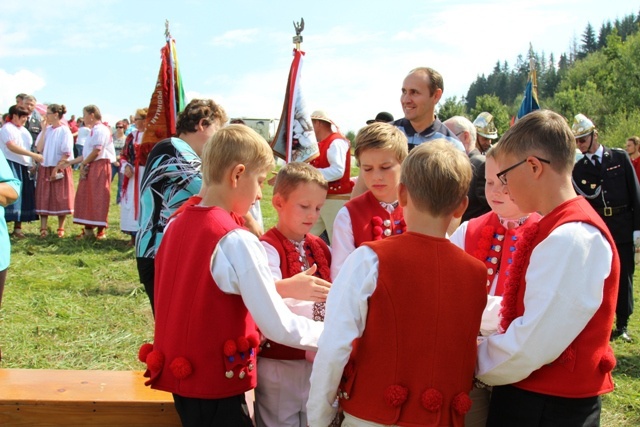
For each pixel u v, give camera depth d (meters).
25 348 4.54
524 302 1.90
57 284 6.41
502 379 1.96
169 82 3.88
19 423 2.60
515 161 1.96
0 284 3.34
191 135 3.19
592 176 5.55
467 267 1.95
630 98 55.66
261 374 2.40
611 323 1.94
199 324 2.05
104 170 9.43
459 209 2.00
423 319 1.87
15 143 8.99
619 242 5.51
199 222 2.13
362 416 1.91
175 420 2.63
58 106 9.42
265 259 2.09
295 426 2.40
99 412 2.61
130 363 4.40
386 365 1.88
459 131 5.07
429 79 4.22
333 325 1.88
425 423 1.87
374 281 1.88
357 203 2.69
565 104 60.22
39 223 11.15
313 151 4.45
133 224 8.84
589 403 1.92
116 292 6.30
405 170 1.98
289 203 2.46
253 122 21.67
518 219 2.43
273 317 2.02
